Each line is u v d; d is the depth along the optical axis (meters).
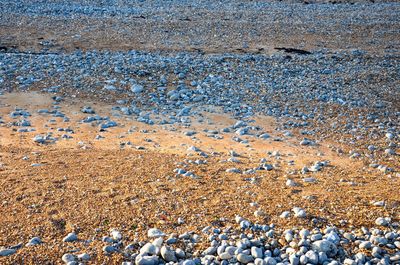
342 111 17.02
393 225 7.57
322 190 9.34
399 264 6.52
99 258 6.71
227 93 18.45
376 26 31.92
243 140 14.05
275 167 11.38
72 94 17.66
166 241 7.07
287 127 15.41
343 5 39.72
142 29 29.16
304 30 30.52
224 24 31.19
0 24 28.58
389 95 18.98
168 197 8.73
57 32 27.66
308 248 6.80
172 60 22.16
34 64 20.73
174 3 38.00
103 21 30.64
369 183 10.02
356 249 6.89
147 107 16.83
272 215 7.94
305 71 21.75
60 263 6.64
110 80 18.98
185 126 15.21
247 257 6.58
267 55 24.59
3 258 6.70
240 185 9.58
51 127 14.76
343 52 25.81
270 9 36.91
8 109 16.12
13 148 12.50
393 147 13.80
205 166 11.02
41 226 7.61
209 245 7.03
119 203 8.45
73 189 9.11
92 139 13.78
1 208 8.24
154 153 12.23
